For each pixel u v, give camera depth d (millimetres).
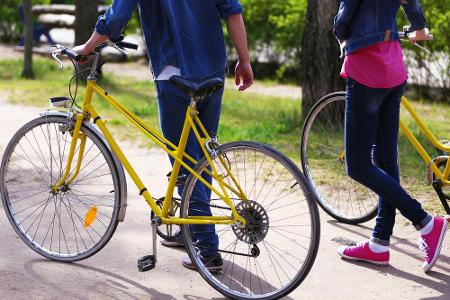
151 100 10094
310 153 6152
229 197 3916
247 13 13078
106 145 4203
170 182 4074
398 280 4246
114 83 11820
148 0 4105
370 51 4078
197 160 4270
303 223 5164
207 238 4141
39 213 5164
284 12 12781
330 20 7742
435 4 10031
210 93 3908
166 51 4113
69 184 4621
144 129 4129
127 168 4203
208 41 4125
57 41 17406
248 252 4246
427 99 10492
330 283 4184
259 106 9945
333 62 7820
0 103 9656
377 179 4227
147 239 4801
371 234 4945
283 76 13055
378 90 4117
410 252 4672
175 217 4129
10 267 4297
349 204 5441
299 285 4008
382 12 4070
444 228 4281
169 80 3961
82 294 3961
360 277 4277
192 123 3971
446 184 4785
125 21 3945
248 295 3938
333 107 6238
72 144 4406
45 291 3986
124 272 4277
